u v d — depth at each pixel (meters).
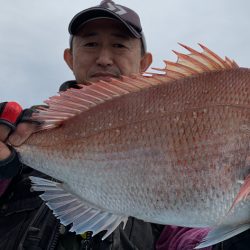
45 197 0.47
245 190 0.41
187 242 0.55
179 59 0.45
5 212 0.54
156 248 0.56
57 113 0.47
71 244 0.52
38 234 0.52
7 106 0.48
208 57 0.45
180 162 0.43
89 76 0.65
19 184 0.55
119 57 0.65
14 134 0.47
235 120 0.43
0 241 0.53
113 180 0.45
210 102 0.44
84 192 0.46
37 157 0.47
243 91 0.44
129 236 0.54
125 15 0.65
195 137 0.43
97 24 0.65
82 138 0.46
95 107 0.47
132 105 0.46
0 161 0.46
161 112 0.45
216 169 0.43
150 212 0.44
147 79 0.46
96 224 0.45
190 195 0.43
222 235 0.43
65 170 0.47
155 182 0.44
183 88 0.45
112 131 0.46
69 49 0.74
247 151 0.43
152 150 0.44
